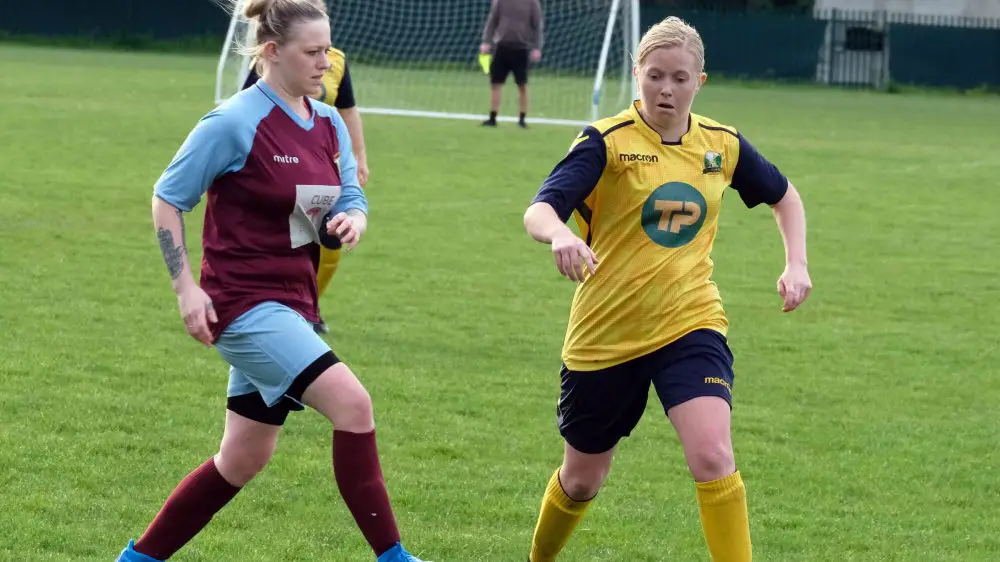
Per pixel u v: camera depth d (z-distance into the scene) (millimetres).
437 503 10047
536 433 12055
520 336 16016
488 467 11016
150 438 11203
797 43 78438
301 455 11039
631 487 10742
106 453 10727
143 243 20469
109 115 38156
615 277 7906
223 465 7824
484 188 28500
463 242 22359
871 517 10234
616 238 7949
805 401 13773
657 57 7750
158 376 13219
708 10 79875
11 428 11180
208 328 7500
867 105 62938
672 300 7852
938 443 12406
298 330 7477
